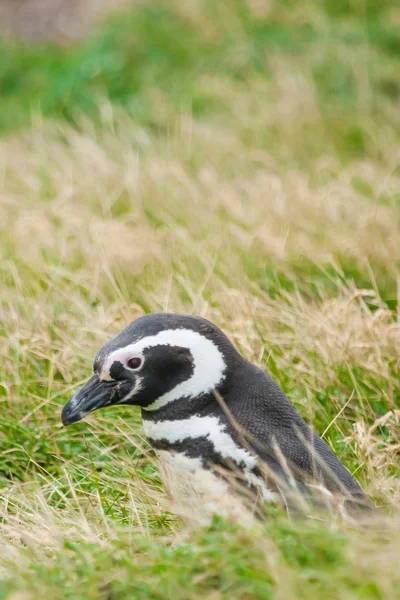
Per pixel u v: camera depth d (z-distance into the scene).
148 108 18.14
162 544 7.59
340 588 6.27
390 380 10.18
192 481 7.63
